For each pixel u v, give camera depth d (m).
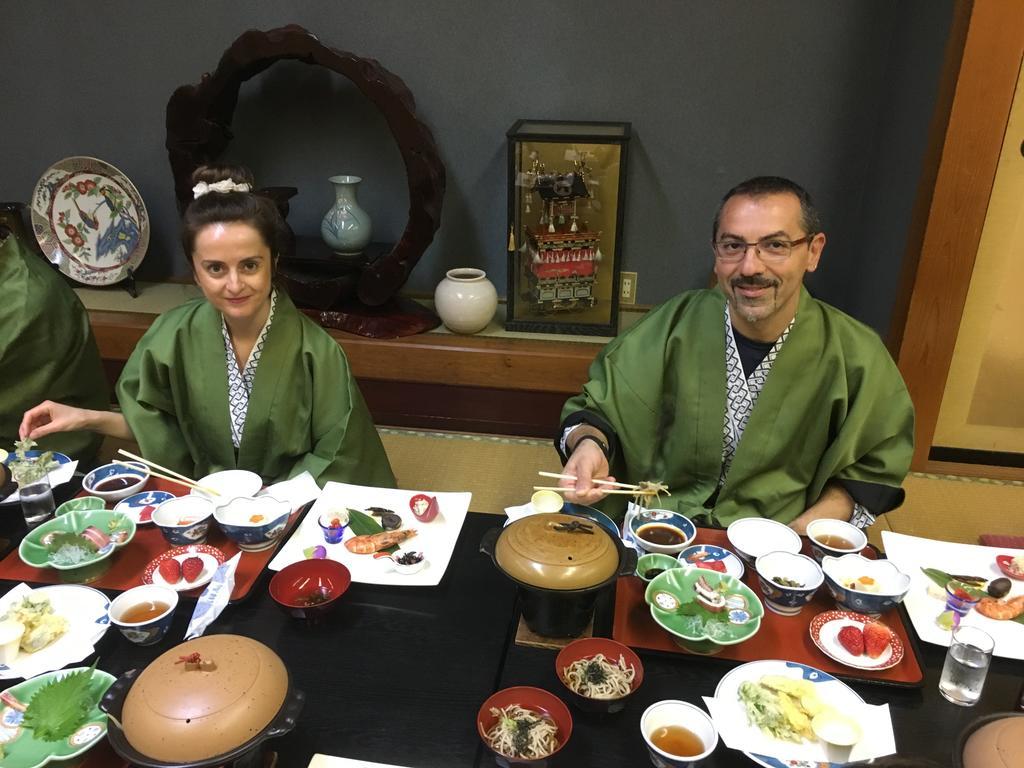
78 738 1.00
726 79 3.33
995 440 3.08
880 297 3.12
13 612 1.20
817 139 3.37
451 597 1.31
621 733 1.05
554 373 3.29
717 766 1.01
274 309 1.80
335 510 1.52
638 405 1.77
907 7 3.01
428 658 1.18
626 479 1.85
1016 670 1.17
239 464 1.87
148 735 0.88
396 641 1.21
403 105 3.06
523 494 2.91
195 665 0.94
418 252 3.31
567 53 3.38
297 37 3.07
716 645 1.19
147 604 1.22
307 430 1.86
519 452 3.25
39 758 0.98
